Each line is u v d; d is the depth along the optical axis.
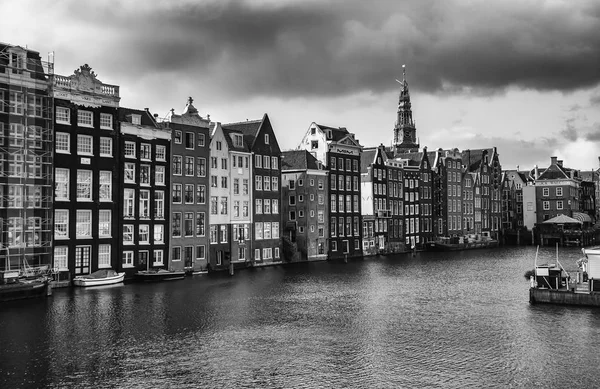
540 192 164.25
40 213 60.38
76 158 64.31
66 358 35.72
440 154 140.88
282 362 35.44
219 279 72.25
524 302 55.03
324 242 103.94
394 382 31.81
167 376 32.69
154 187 72.56
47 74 61.41
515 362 35.16
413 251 118.88
